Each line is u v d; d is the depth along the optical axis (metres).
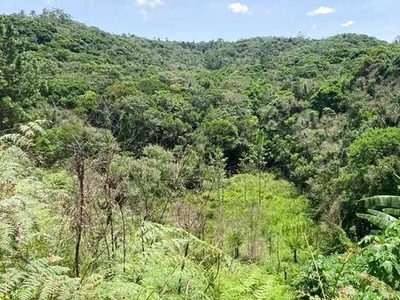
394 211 5.46
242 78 55.91
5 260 2.53
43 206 3.24
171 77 46.38
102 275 2.65
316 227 21.78
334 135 33.34
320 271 4.55
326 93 39.41
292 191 29.52
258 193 28.30
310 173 30.08
